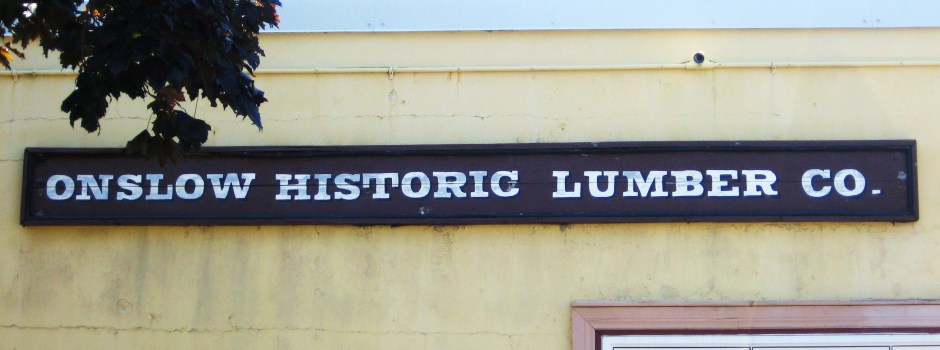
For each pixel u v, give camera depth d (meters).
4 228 7.47
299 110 7.55
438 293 7.30
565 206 7.24
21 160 7.55
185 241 7.42
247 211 7.33
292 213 7.32
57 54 7.70
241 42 5.68
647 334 7.16
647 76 7.50
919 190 7.26
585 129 7.45
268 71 7.57
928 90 7.40
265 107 7.55
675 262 7.25
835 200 7.18
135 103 7.59
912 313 7.08
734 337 7.12
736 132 7.40
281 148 7.34
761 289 7.20
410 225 7.34
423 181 7.31
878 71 7.44
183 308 7.34
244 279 7.36
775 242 7.25
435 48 7.63
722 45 7.54
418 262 7.33
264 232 7.41
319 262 7.36
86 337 7.33
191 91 5.66
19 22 5.50
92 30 5.48
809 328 7.11
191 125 5.77
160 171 7.40
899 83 7.42
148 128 7.54
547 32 7.61
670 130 7.42
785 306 7.12
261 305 7.33
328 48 7.65
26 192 7.38
